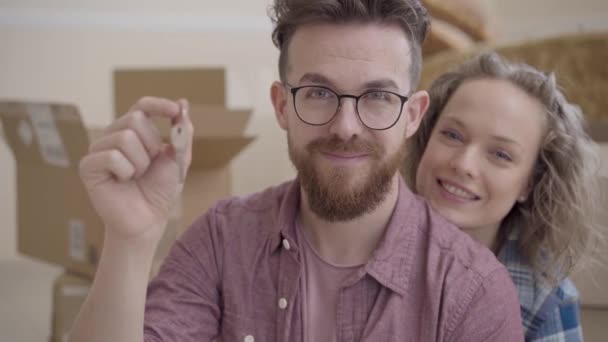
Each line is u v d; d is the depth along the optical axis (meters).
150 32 2.93
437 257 0.86
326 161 0.82
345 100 0.82
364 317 0.85
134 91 2.07
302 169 0.84
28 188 1.65
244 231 0.92
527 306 1.06
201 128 1.59
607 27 2.75
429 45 2.70
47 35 2.81
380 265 0.85
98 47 2.88
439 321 0.83
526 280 1.08
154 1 2.91
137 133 0.73
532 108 1.04
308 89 0.83
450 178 1.05
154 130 0.74
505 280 0.86
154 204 0.75
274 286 0.89
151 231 0.75
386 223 0.87
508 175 1.03
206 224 0.94
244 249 0.91
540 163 1.09
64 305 1.57
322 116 0.82
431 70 2.52
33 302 2.23
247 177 2.86
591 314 1.14
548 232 1.07
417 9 0.85
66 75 2.85
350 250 0.87
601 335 1.14
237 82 2.99
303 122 0.83
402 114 0.83
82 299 1.56
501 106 1.02
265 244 0.90
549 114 1.05
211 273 0.91
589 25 2.78
